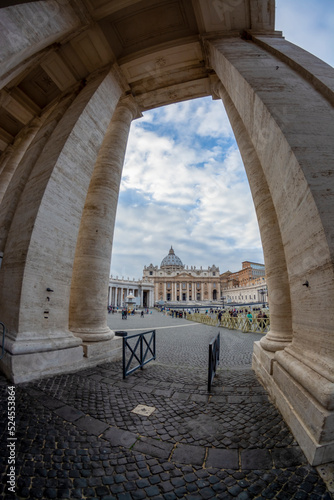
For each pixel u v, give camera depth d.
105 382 4.39
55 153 5.63
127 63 7.82
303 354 2.98
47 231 5.01
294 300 3.36
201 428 2.84
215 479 2.02
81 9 6.25
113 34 7.21
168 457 2.30
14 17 4.59
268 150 3.86
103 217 7.00
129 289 83.38
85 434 2.66
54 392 3.77
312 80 4.14
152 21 6.94
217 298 128.62
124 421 2.98
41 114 9.88
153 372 5.14
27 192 5.62
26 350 4.23
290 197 3.25
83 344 5.60
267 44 5.64
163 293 125.81
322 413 2.19
